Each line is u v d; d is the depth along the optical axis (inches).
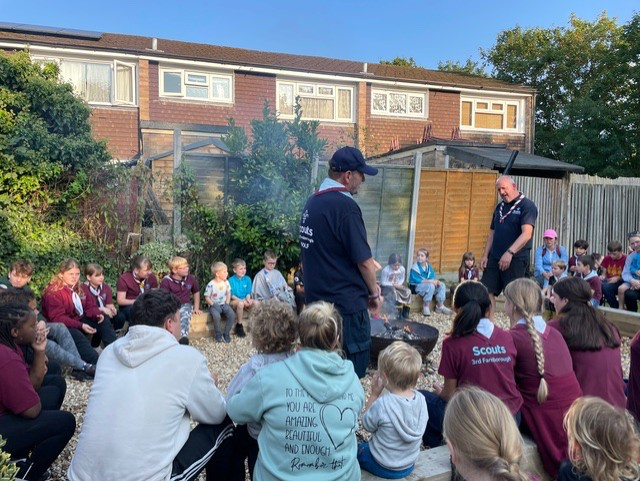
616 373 133.2
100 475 88.1
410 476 111.5
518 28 1081.4
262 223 297.4
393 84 677.9
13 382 108.3
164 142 557.0
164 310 100.7
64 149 271.4
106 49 542.6
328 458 90.2
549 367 123.2
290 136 325.4
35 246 263.7
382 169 346.9
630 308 309.9
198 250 291.3
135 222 286.5
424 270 330.6
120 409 90.0
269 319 103.5
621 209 469.1
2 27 532.1
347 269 116.6
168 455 91.7
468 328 121.8
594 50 955.3
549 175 490.6
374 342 210.2
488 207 397.1
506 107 757.3
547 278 331.0
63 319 198.1
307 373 92.7
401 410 109.4
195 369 96.6
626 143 757.9
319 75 636.7
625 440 75.4
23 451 112.0
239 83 615.5
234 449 110.0
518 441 69.4
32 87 283.7
